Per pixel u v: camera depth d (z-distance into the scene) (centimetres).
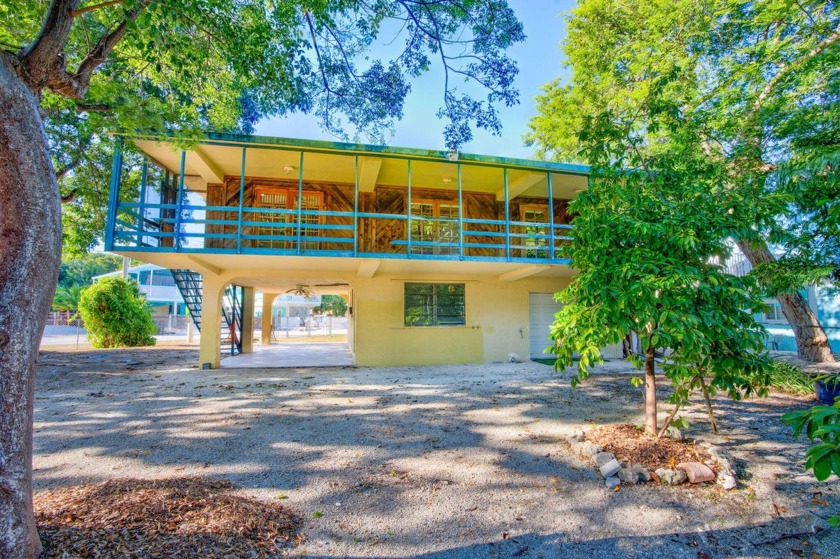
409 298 1154
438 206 1231
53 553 229
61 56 345
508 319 1200
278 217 1118
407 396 708
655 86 478
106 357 1288
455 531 288
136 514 276
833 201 504
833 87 744
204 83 709
